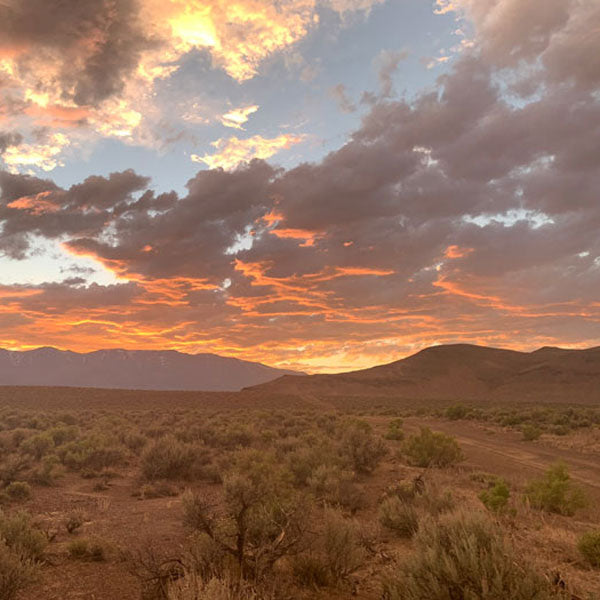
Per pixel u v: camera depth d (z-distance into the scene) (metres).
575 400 150.00
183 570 6.46
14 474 16.58
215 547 6.77
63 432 26.28
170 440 19.08
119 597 6.48
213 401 80.62
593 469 20.27
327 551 6.98
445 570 4.87
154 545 8.75
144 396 80.12
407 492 12.94
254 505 7.83
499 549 5.02
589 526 10.78
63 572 7.44
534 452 25.52
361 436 20.06
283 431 32.41
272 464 13.92
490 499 11.07
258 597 5.49
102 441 23.16
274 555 6.54
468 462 21.98
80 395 75.38
